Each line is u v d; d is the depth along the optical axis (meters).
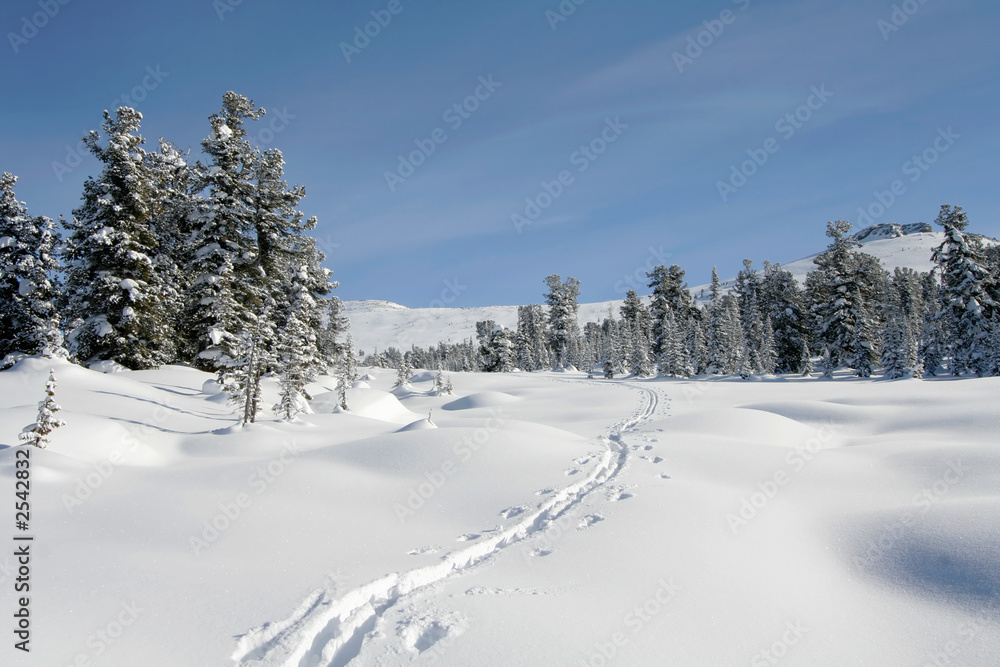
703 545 8.66
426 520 10.01
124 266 29.23
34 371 23.17
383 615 6.05
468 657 5.15
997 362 41.25
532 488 11.95
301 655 5.38
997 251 57.53
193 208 33.41
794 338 63.09
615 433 22.20
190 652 5.18
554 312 98.81
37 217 27.84
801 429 21.58
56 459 11.60
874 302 63.19
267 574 7.14
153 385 26.86
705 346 69.06
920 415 23.17
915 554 8.54
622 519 9.68
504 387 62.69
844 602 7.30
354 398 32.75
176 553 7.81
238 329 31.88
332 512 10.08
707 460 14.96
